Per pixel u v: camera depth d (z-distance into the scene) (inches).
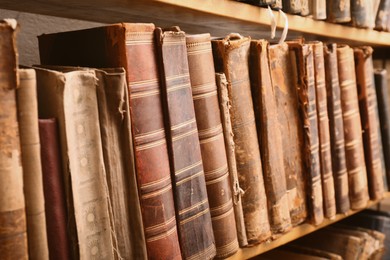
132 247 22.5
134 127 22.0
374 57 51.9
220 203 26.7
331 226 46.4
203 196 25.4
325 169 35.0
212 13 26.9
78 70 20.7
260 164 29.4
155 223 22.9
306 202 33.9
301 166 33.4
